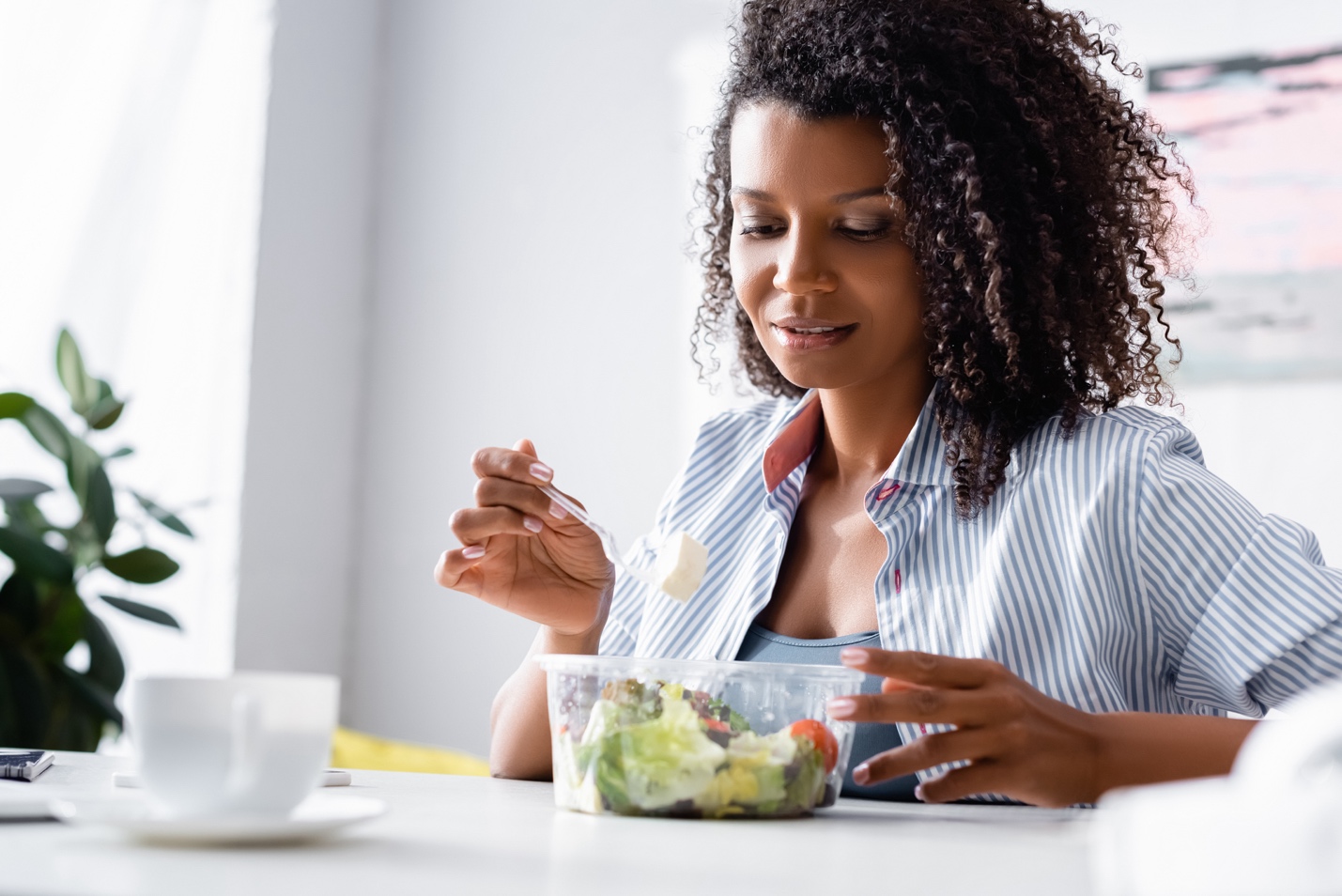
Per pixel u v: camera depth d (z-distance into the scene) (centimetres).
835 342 115
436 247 331
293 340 314
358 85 336
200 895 45
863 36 113
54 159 291
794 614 121
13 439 286
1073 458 111
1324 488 234
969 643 109
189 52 309
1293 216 240
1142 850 38
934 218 114
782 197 114
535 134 323
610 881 50
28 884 46
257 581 301
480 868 53
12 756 92
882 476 120
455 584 106
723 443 142
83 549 244
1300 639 96
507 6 331
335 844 59
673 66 309
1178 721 80
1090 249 123
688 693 75
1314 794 35
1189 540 103
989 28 119
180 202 310
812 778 75
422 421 326
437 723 312
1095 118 128
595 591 109
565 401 310
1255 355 239
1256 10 246
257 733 58
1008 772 75
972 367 115
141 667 298
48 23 290
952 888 50
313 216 320
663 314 302
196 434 303
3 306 285
